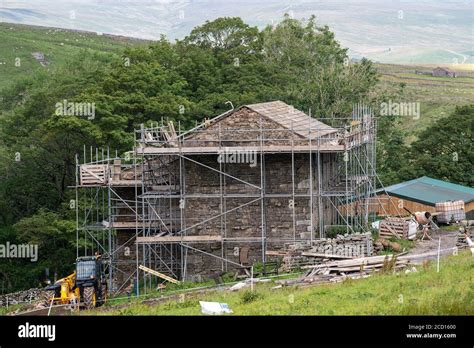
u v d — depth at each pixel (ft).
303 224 224.74
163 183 237.45
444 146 345.31
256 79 378.12
